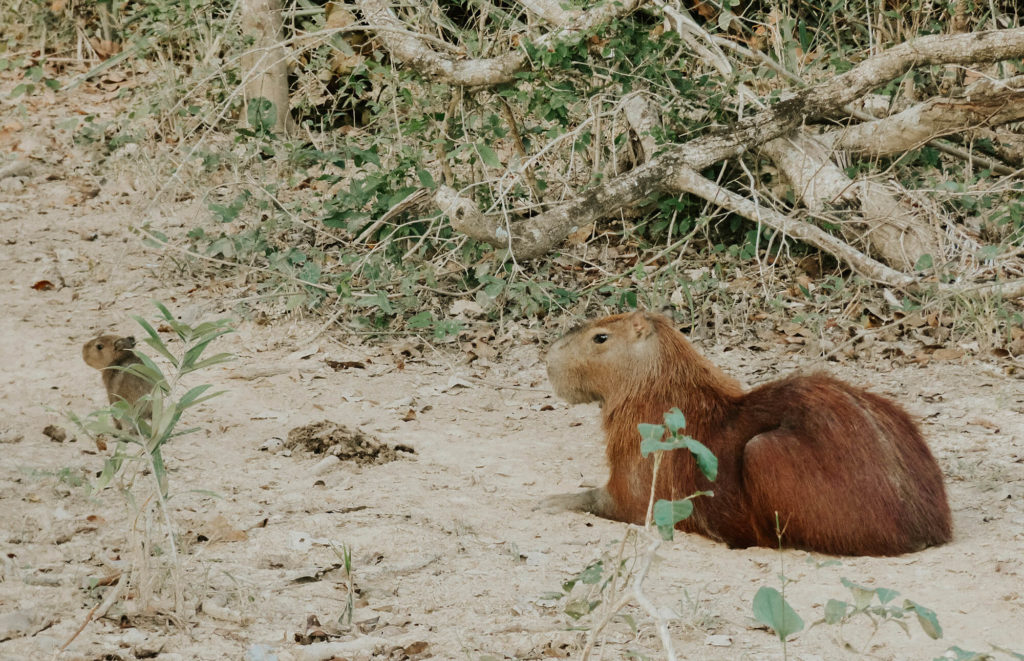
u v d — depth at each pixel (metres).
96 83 16.81
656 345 6.98
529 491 7.52
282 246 11.91
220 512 6.77
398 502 7.10
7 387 8.97
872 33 14.41
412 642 5.12
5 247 12.06
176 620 5.23
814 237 11.00
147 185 13.38
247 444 8.16
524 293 10.82
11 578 5.68
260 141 13.09
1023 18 14.73
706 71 13.49
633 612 5.56
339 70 15.09
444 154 11.77
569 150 13.14
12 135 14.91
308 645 5.02
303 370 9.76
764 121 11.37
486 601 5.67
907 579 6.02
